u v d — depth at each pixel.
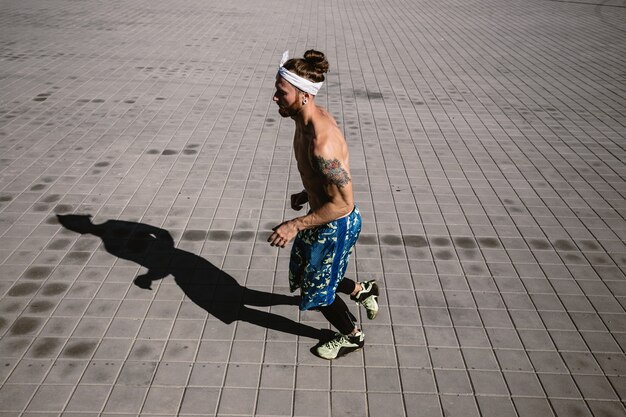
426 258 4.46
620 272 4.34
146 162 6.05
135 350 3.40
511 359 3.43
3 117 7.25
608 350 3.53
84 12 14.48
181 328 3.61
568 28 14.38
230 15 14.89
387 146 6.74
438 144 6.85
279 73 2.69
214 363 3.33
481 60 11.05
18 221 4.80
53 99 8.01
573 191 5.69
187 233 4.71
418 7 17.19
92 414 2.95
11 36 11.64
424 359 3.42
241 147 6.55
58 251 4.38
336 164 2.74
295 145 2.97
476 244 4.68
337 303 3.24
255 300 3.91
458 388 3.21
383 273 4.25
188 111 7.71
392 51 11.61
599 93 9.07
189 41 11.81
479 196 5.54
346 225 2.98
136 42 11.55
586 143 6.98
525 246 4.67
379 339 3.57
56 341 3.45
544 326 3.73
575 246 4.68
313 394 3.14
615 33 13.85
